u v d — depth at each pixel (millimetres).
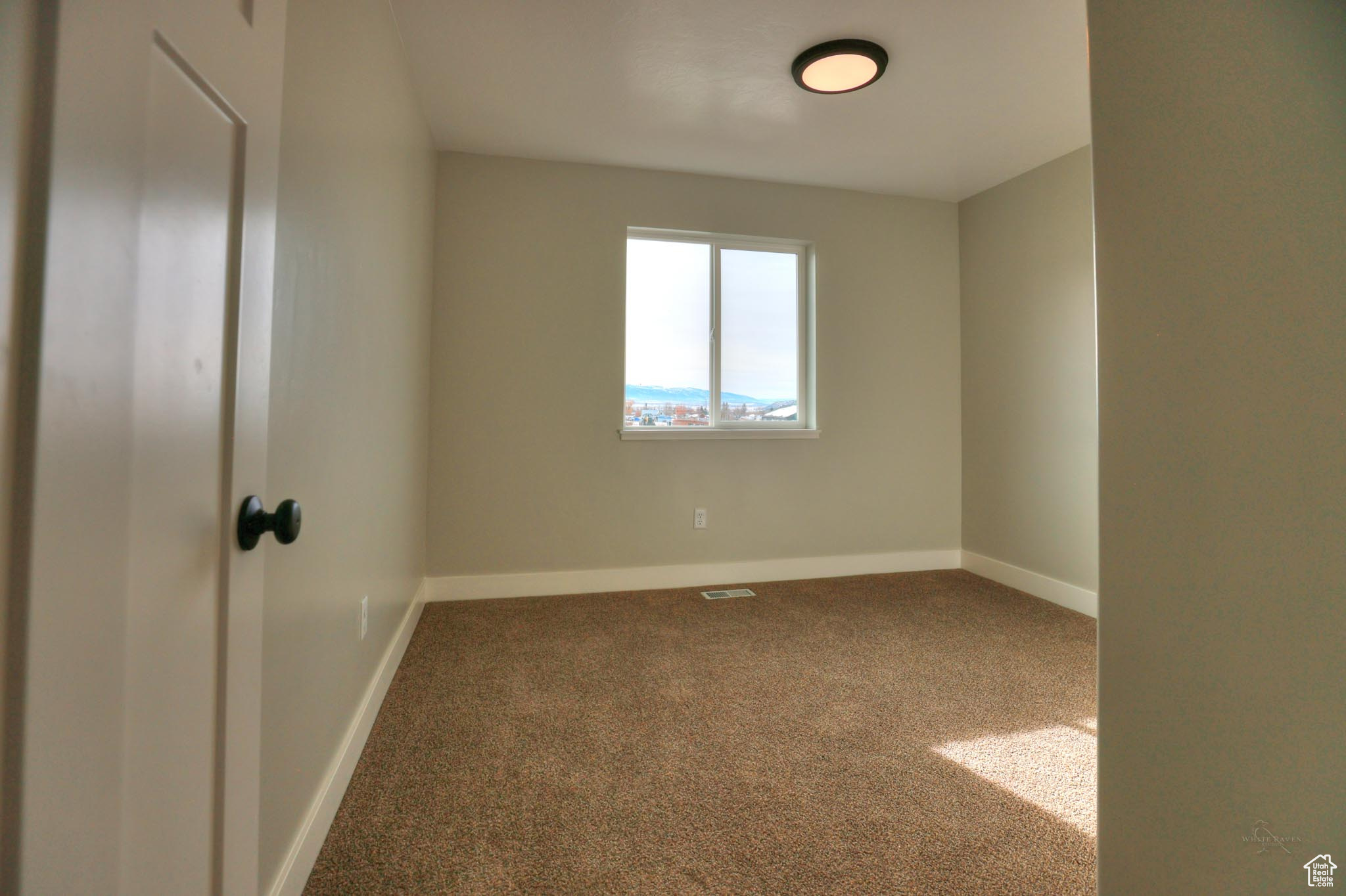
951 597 3389
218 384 636
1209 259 720
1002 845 1396
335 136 1427
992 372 3783
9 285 359
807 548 3801
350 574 1615
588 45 2322
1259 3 680
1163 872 758
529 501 3357
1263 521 669
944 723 1966
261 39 715
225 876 652
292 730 1179
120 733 470
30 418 376
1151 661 782
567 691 2170
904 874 1299
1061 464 3297
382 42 1940
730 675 2324
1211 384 718
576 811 1497
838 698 2139
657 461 3553
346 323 1541
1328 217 622
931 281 4016
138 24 467
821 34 2268
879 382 3920
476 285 3281
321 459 1349
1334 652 613
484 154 3297
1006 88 2637
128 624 479
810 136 3094
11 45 354
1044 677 2324
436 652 2514
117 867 466
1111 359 832
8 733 364
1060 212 3314
